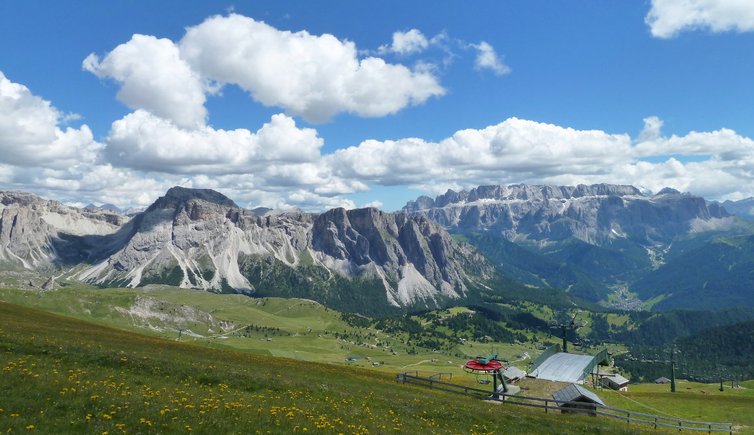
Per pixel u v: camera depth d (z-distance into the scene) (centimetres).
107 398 2992
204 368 4784
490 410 5166
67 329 7588
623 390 10769
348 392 4947
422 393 6294
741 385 19800
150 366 4500
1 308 9619
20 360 3769
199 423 2783
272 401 3759
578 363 9938
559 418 5434
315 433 2978
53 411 2634
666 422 6456
